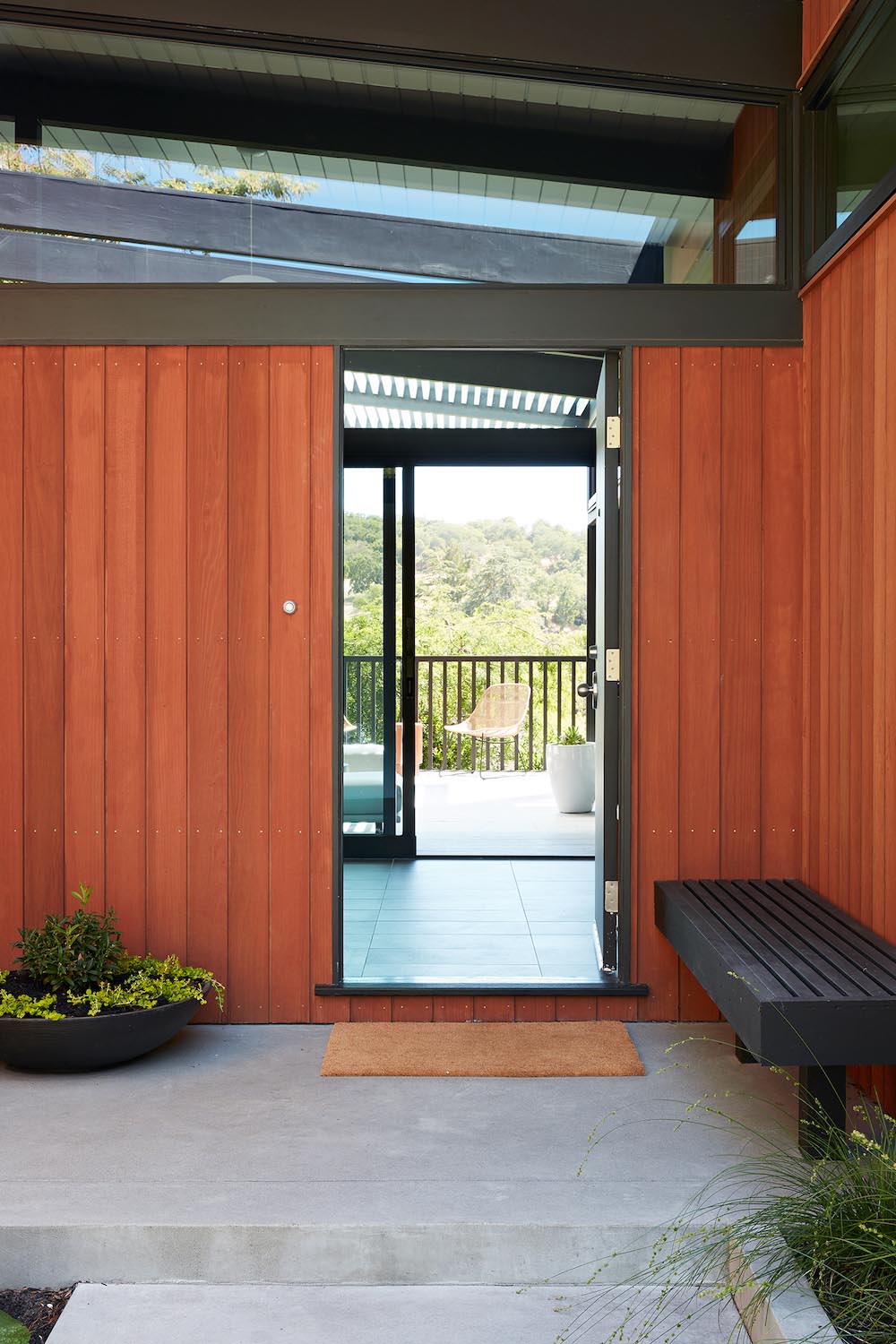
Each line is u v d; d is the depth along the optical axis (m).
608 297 3.58
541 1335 2.11
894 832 2.81
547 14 3.56
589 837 6.46
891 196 2.79
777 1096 2.98
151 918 3.59
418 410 5.87
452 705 8.06
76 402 3.56
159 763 3.58
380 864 5.85
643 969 3.59
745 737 3.60
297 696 3.58
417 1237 2.29
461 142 3.60
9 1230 2.28
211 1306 2.21
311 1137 2.71
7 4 3.52
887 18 2.95
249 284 3.57
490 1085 3.05
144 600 3.58
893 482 2.82
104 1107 2.91
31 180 3.57
